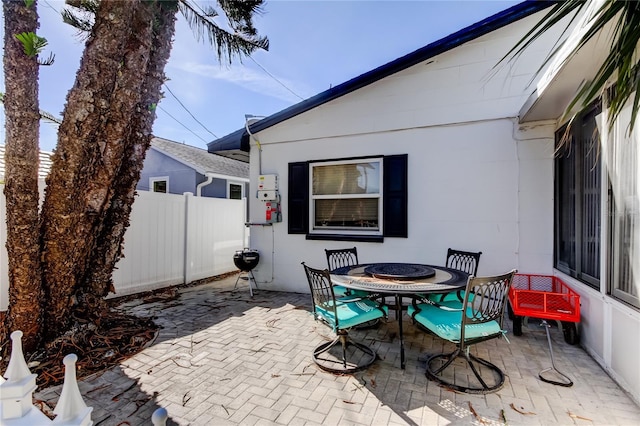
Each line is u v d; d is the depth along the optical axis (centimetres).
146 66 339
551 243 408
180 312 440
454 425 203
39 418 124
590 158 310
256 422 207
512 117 424
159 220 571
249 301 496
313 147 538
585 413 214
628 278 244
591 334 298
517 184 422
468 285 239
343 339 281
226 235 733
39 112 289
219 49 435
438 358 297
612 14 144
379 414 214
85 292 348
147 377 264
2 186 376
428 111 466
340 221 530
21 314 286
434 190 462
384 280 298
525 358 296
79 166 302
